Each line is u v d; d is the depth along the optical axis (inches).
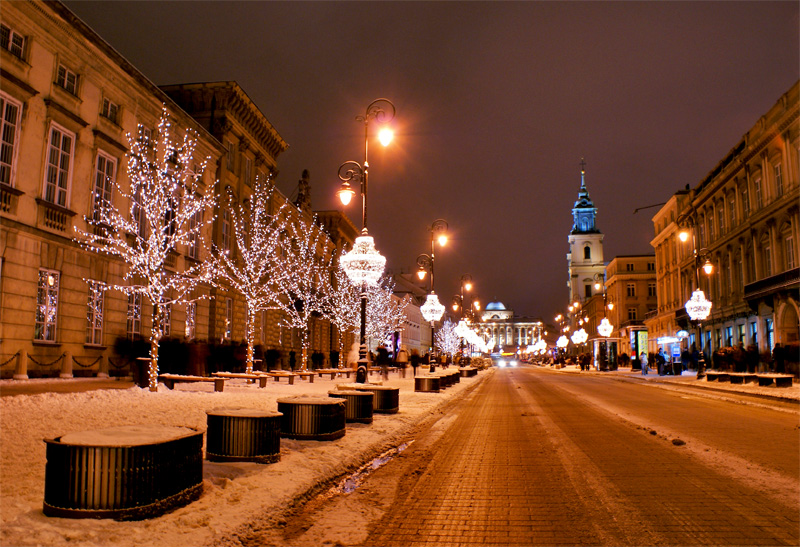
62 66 864.3
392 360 1720.0
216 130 1403.8
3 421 381.4
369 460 364.5
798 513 229.0
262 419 310.3
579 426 514.3
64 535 181.6
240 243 1328.7
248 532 205.9
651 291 3329.2
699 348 1861.5
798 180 1263.5
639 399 836.6
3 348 742.5
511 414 638.5
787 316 1311.5
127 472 203.5
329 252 2332.7
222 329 1378.0
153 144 1077.8
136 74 1011.3
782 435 439.5
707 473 302.0
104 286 937.5
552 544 197.9
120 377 855.1
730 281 1688.0
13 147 770.2
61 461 203.0
